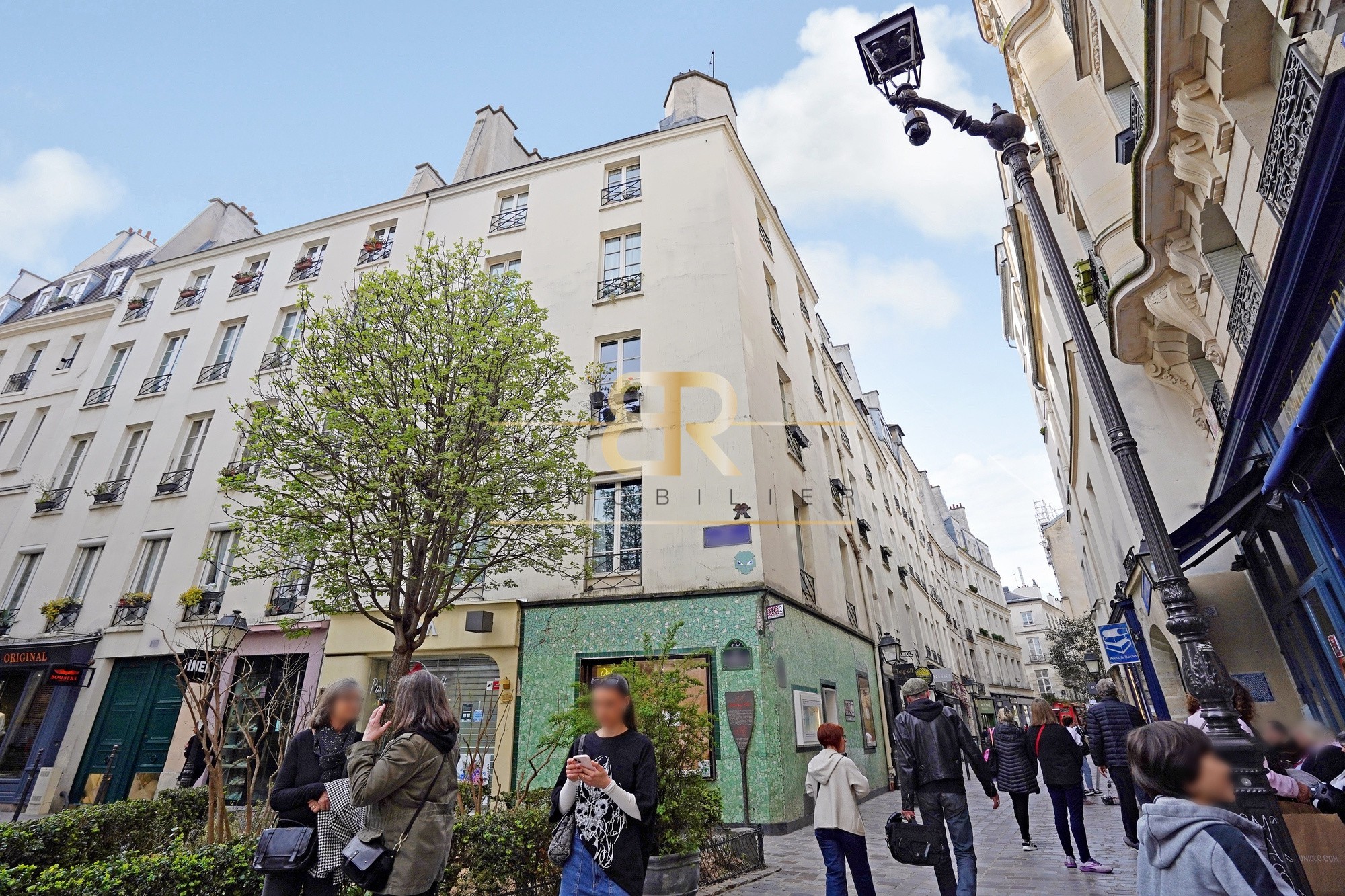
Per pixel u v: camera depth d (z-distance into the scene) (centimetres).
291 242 1861
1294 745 410
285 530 872
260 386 1595
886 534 2356
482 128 1992
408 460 863
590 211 1562
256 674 1288
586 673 1091
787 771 980
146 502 1582
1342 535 494
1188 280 735
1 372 2084
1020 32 1069
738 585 1068
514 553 1002
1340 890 316
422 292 962
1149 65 533
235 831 679
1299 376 485
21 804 1234
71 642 1425
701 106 1773
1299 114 398
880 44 564
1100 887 528
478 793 636
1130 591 1077
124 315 1966
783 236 1917
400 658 841
